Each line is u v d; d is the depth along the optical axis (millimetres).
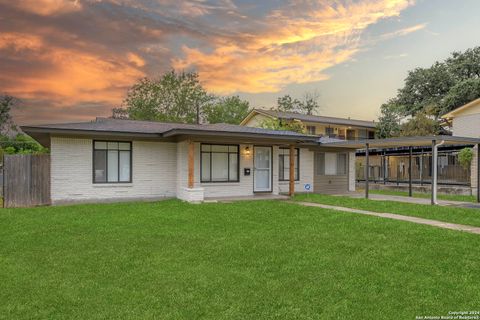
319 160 18938
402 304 4258
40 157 13055
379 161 28625
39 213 10711
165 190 14898
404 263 5777
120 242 7184
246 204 12844
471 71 37250
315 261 5898
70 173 13219
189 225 8969
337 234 7902
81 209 11508
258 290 4680
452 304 4266
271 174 16234
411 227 8555
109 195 13805
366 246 6824
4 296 4441
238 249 6641
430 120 32281
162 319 3848
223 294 4535
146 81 42406
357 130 38781
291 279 5070
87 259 6012
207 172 14859
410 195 17250
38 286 4770
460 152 19906
